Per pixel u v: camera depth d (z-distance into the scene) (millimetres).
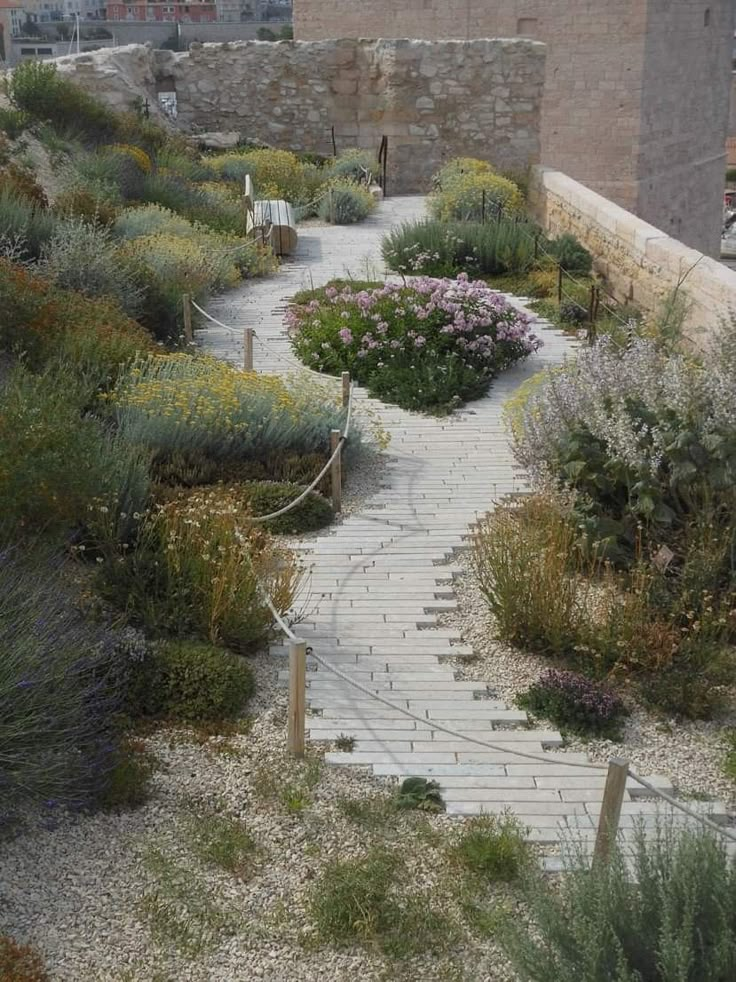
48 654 6203
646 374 9688
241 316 15156
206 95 26328
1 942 4977
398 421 12008
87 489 8031
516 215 20688
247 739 6707
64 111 20906
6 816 5730
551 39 31109
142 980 5020
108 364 11000
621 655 7602
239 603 7566
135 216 17094
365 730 6898
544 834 6070
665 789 6531
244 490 9688
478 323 13266
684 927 4352
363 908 5414
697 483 9000
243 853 5805
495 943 5328
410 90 25297
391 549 9188
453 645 7898
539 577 7906
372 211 22516
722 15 35000
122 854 5738
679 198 34719
